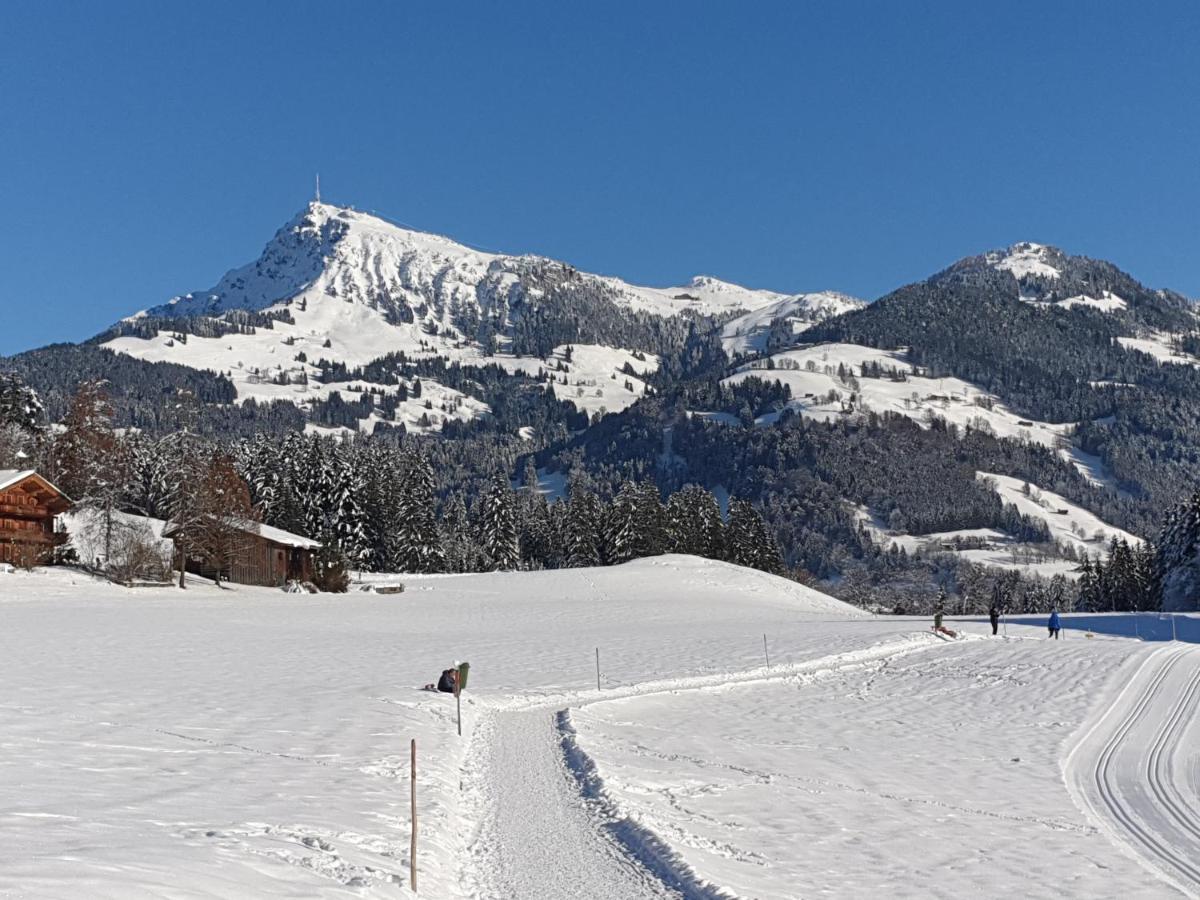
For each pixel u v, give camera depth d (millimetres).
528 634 55812
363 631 55344
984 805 19594
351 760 19016
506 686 33844
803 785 20484
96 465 79188
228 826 12969
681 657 44625
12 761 16312
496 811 16734
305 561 87000
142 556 73750
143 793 14656
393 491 115500
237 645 43188
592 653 45406
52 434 101625
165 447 108812
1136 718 30406
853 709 32219
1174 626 62219
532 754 22078
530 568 144125
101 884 9211
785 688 37062
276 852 11914
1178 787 21688
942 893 13562
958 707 32750
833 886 13523
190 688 28266
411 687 31141
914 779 21828
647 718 28922
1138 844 17094
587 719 27531
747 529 135375
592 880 12859
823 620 71625
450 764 20047
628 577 93250
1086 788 21562
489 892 12453
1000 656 45000
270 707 25172
